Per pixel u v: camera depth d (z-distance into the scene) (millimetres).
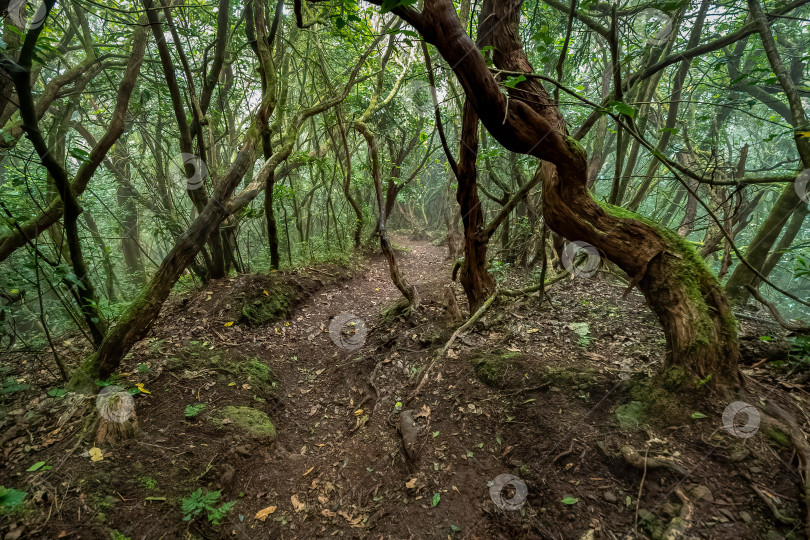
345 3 3816
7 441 2283
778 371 2191
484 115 1598
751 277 3475
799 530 1345
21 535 1687
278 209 5992
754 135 7352
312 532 2025
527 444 2121
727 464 1632
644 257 1989
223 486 2197
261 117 4184
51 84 3969
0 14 2791
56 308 4383
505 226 5996
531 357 2777
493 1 2311
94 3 3447
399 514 2029
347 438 2732
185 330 3938
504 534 1774
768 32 2652
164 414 2605
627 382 2232
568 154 1781
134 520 1849
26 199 3523
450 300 3930
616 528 1591
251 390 3102
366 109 7172
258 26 4098
